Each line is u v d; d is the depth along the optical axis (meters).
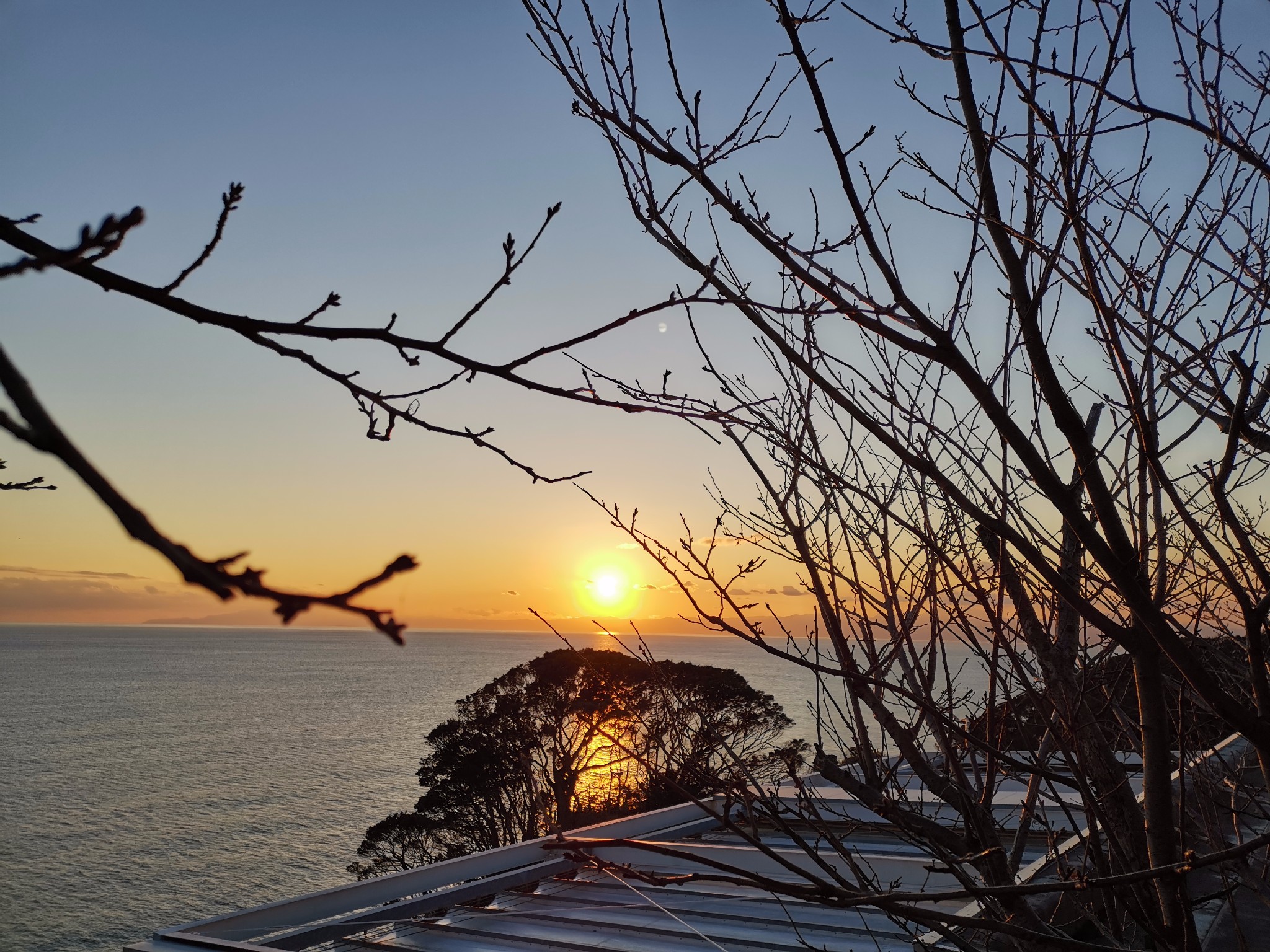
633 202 2.40
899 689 2.59
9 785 79.31
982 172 2.43
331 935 8.13
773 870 8.81
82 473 0.50
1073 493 2.35
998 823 3.66
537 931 8.27
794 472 3.11
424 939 8.18
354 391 1.57
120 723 120.38
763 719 19.70
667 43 2.59
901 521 2.67
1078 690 2.94
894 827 3.22
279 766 87.31
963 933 3.57
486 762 30.47
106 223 0.86
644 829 10.48
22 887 49.28
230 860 54.59
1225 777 3.58
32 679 190.75
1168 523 3.14
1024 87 2.38
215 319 1.27
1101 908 3.56
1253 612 2.15
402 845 34.44
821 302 2.66
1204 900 2.88
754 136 2.75
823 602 2.94
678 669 21.42
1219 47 2.44
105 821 65.44
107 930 42.19
